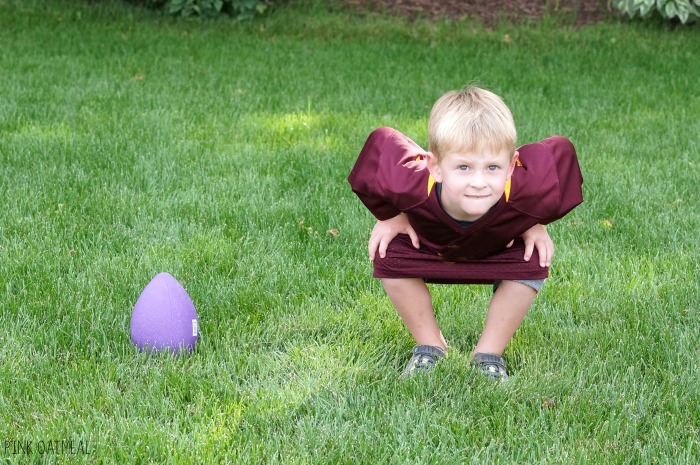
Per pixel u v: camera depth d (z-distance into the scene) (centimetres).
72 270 408
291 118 681
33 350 340
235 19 1077
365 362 336
